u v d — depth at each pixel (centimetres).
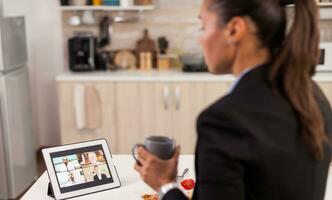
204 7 85
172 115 361
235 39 81
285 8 83
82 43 374
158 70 388
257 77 82
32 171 358
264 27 80
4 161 311
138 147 104
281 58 81
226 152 74
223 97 83
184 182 149
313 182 84
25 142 341
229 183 74
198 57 371
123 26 400
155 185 98
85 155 155
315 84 93
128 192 151
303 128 80
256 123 77
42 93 419
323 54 354
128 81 355
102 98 360
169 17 398
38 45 409
